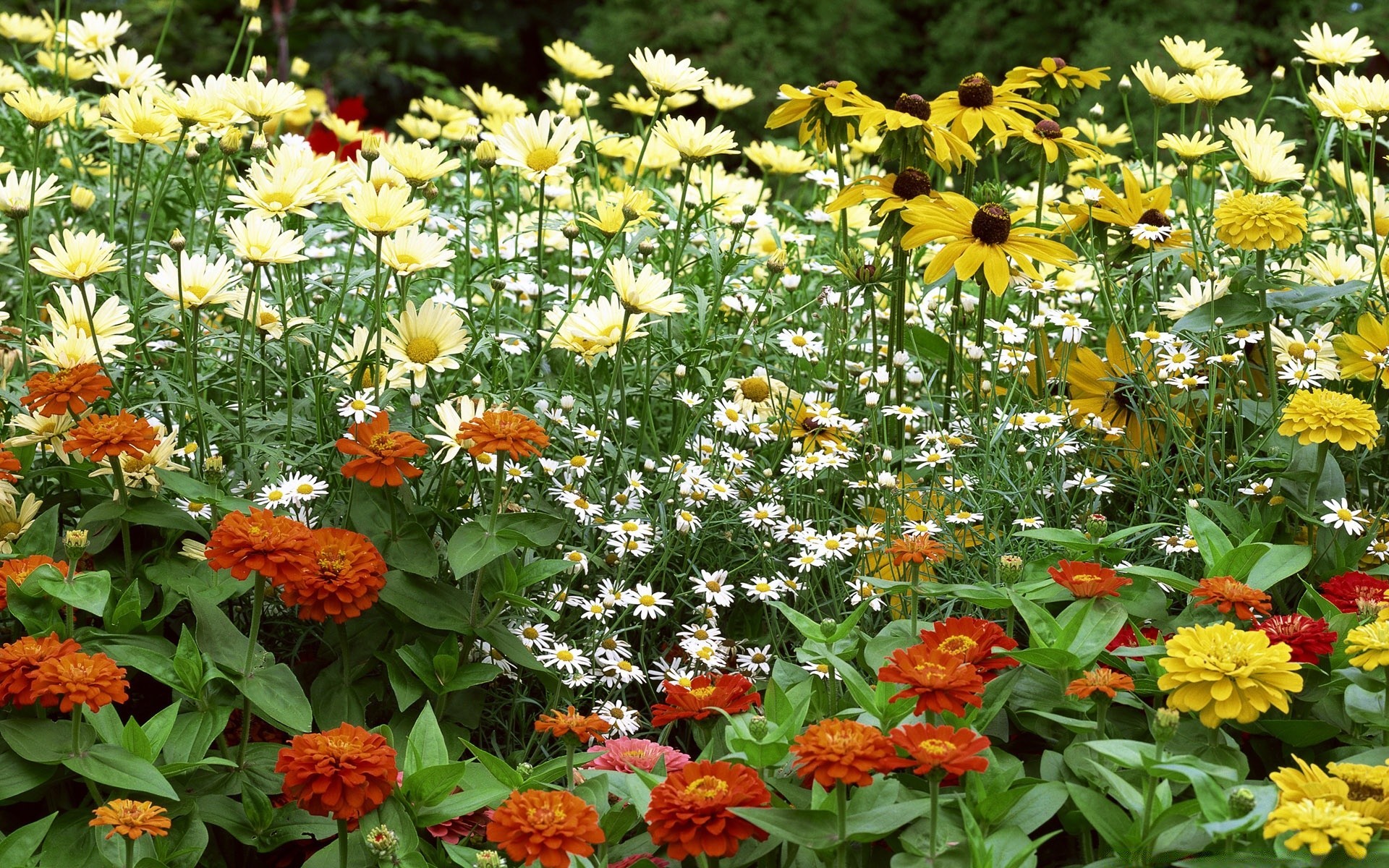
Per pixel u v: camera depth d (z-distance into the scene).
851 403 3.04
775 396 2.95
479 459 2.26
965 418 2.82
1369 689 1.91
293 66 5.90
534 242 3.57
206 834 1.87
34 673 1.70
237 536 1.85
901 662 1.74
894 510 2.54
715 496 2.58
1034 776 2.01
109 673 1.75
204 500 2.15
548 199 3.74
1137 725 2.03
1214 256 3.00
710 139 2.94
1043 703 1.97
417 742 1.95
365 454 2.04
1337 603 2.16
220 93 2.79
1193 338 2.73
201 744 1.94
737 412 2.72
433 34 8.85
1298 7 7.00
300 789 1.68
